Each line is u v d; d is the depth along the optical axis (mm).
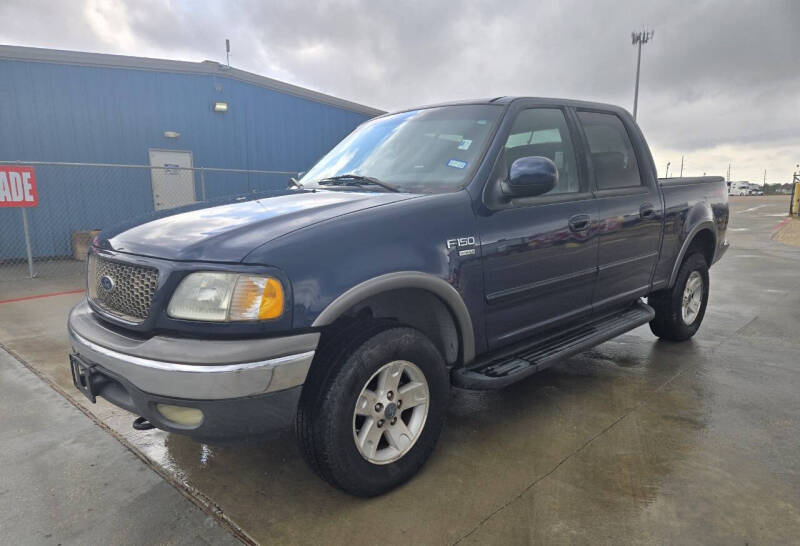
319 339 2037
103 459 2668
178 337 1979
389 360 2275
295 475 2533
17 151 9930
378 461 2311
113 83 10820
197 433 1959
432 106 3398
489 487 2400
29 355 4230
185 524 2164
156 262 2055
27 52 9719
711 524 2117
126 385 2039
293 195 2777
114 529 2135
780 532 2062
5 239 9945
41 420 3086
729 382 3658
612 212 3396
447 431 2953
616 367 3977
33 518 2199
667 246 4000
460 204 2559
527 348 3031
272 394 1960
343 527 2135
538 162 2598
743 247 12328
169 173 11797
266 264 1958
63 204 10500
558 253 3010
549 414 3164
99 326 2289
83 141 10602
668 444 2777
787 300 6395
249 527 2143
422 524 2148
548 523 2141
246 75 12578
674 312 4324
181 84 11688
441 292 2410
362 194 2652
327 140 14750
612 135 3695
